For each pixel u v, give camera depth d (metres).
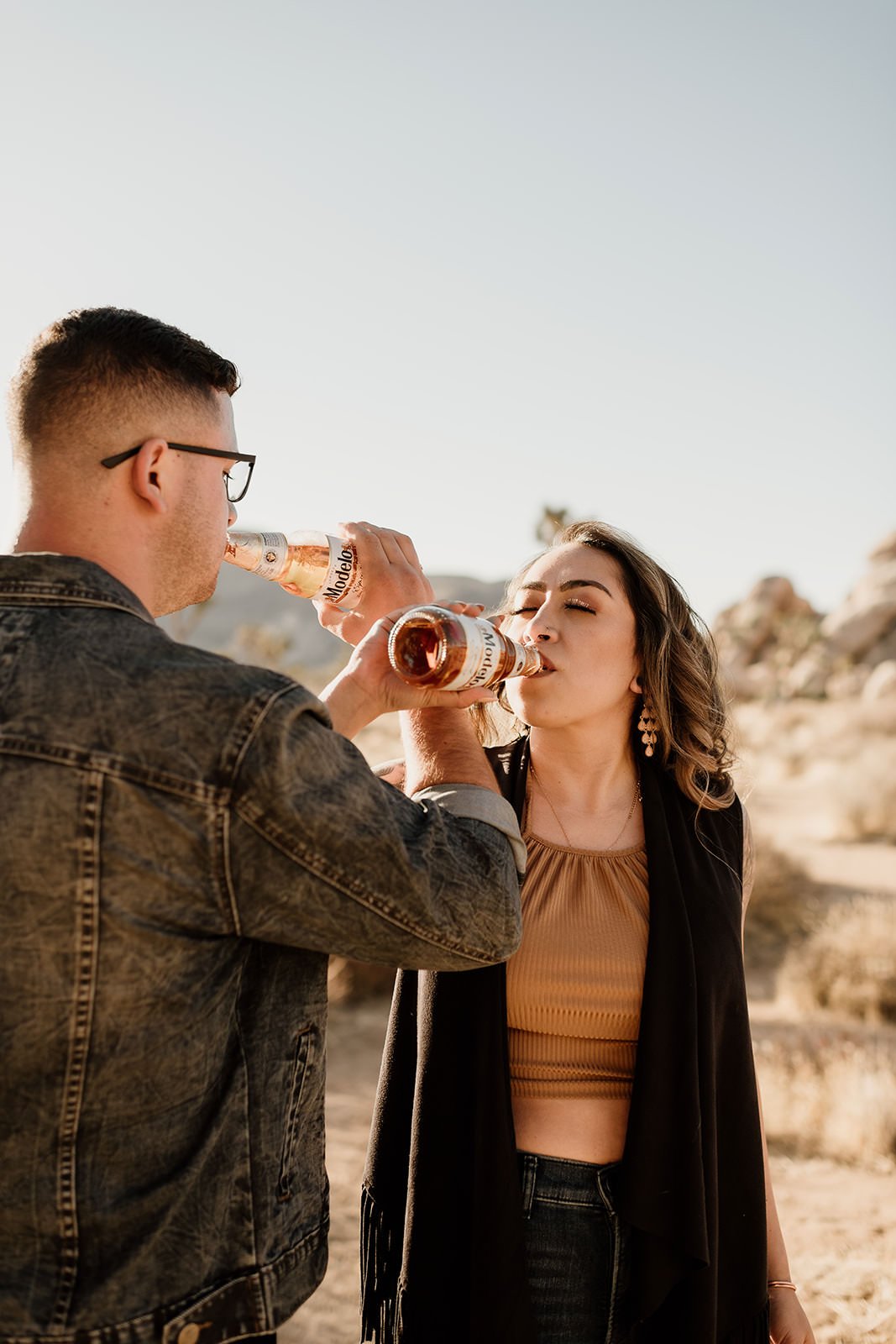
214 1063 1.52
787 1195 4.97
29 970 1.38
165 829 1.41
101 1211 1.41
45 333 1.63
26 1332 1.37
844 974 8.42
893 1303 3.80
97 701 1.42
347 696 1.74
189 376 1.66
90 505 1.61
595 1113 2.10
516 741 2.50
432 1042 2.09
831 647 55.81
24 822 1.38
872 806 16.95
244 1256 1.51
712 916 2.22
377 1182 2.21
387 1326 2.15
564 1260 2.02
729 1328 2.18
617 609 2.31
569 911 2.20
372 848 1.47
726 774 2.50
